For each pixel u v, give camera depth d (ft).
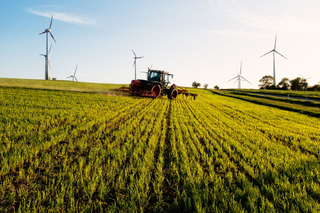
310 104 104.37
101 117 33.86
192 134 26.89
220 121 41.11
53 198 10.35
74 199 10.55
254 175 14.17
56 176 12.92
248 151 19.94
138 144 20.18
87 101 53.26
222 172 15.07
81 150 17.43
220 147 21.03
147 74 73.36
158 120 35.24
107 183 11.88
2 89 65.46
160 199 10.87
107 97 65.26
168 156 17.97
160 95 75.97
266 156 18.58
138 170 14.16
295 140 27.66
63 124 27.32
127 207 9.86
